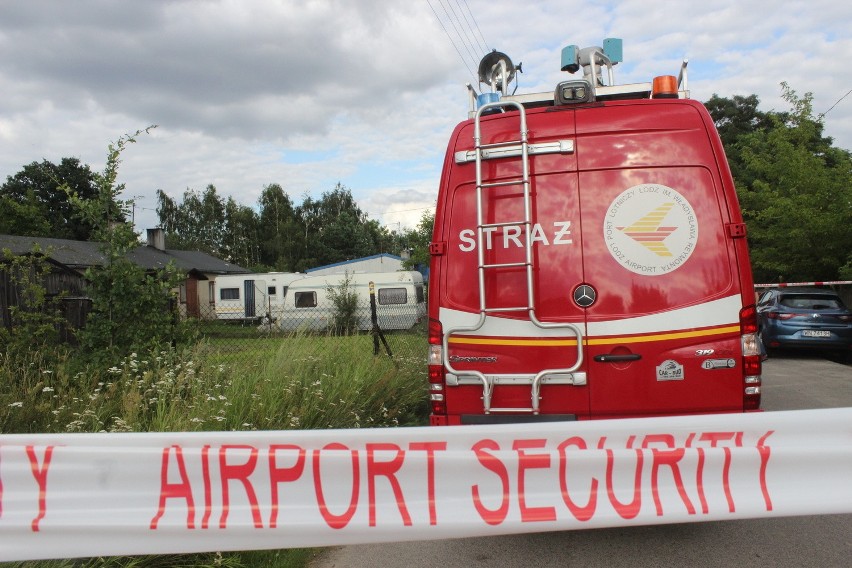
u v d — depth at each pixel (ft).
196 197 250.16
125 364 19.31
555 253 13.82
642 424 10.33
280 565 12.75
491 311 13.82
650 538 14.39
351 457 10.28
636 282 13.56
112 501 10.14
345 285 72.95
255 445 10.23
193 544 10.16
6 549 10.01
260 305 96.53
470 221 14.33
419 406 26.71
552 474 10.34
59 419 16.53
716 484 10.28
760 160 65.10
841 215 54.54
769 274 71.15
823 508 10.06
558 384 13.65
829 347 45.75
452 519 10.27
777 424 10.23
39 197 187.11
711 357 13.28
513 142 14.05
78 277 28.30
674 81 15.69
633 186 13.71
